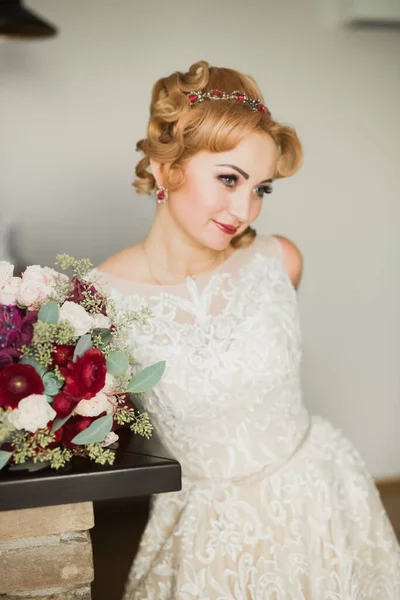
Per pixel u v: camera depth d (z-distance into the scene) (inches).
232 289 71.4
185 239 70.3
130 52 131.7
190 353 67.0
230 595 63.3
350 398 148.8
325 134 139.2
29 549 52.0
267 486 67.2
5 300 53.4
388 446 151.9
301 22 135.6
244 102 67.0
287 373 69.3
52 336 50.8
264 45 134.9
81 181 134.1
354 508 70.4
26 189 132.2
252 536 65.5
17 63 128.3
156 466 51.5
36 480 49.0
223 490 67.3
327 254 143.0
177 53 133.1
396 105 141.6
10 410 49.0
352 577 66.1
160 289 70.8
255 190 69.4
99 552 121.3
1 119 129.3
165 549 66.5
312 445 70.7
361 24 137.3
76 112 132.0
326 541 66.7
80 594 53.4
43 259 134.0
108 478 50.5
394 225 145.3
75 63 130.5
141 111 134.0
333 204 141.7
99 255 137.0
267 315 70.0
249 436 67.8
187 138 66.0
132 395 69.2
